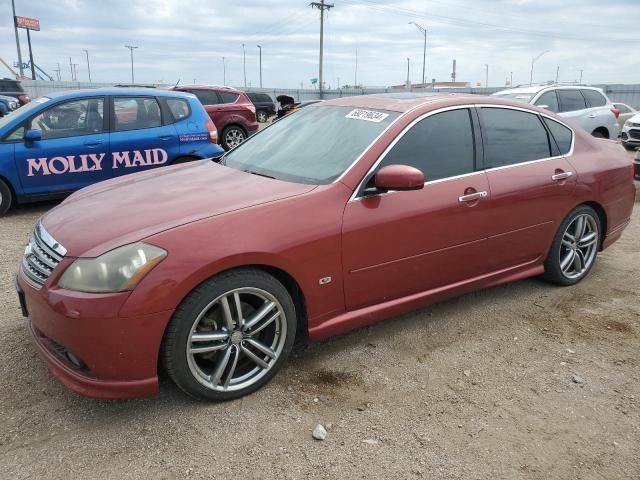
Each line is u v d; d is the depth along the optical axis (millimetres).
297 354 3459
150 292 2549
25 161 6789
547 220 4207
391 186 3107
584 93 12000
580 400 3047
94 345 2533
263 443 2635
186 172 3826
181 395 3002
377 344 3609
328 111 4043
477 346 3619
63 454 2535
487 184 3775
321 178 3307
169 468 2459
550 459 2576
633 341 3727
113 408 2877
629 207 4965
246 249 2768
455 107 3809
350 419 2828
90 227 2811
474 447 2643
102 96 7250
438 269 3627
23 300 2947
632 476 2479
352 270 3209
